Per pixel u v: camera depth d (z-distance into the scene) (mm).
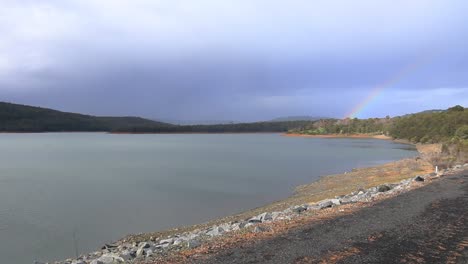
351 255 8344
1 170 59906
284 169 58531
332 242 9430
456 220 11523
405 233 10094
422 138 113938
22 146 136500
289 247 9141
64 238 21719
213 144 151375
